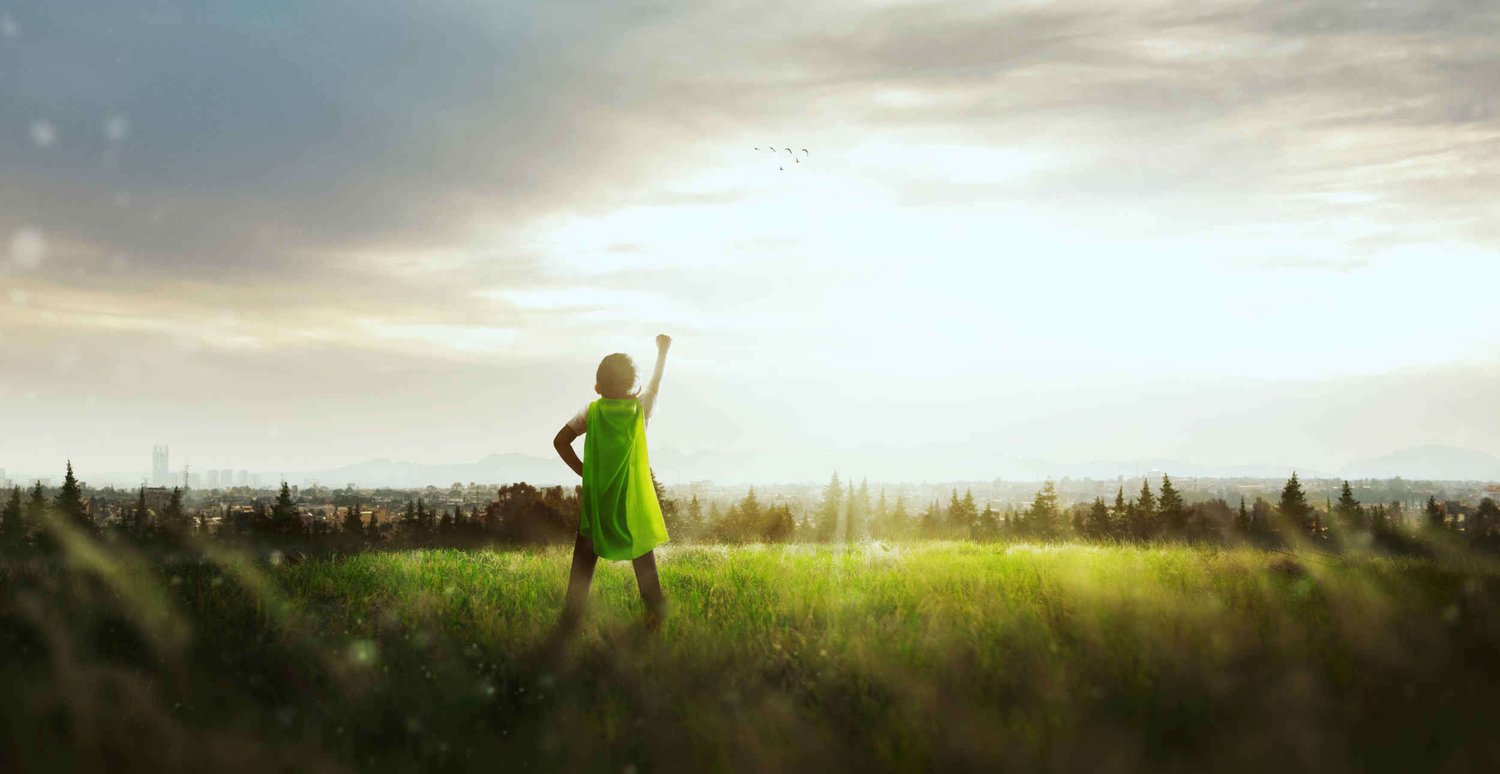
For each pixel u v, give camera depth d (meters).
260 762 3.91
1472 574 9.16
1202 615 6.20
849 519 97.19
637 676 5.29
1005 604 6.99
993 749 3.84
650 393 7.04
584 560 6.78
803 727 4.27
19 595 7.65
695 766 3.89
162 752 3.97
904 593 7.88
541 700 4.93
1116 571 9.20
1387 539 14.43
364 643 6.15
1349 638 5.55
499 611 7.53
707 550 15.37
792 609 7.31
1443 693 4.41
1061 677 4.79
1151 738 4.00
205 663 5.62
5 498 65.44
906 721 4.25
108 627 6.64
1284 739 3.79
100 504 108.50
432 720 4.57
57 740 4.08
